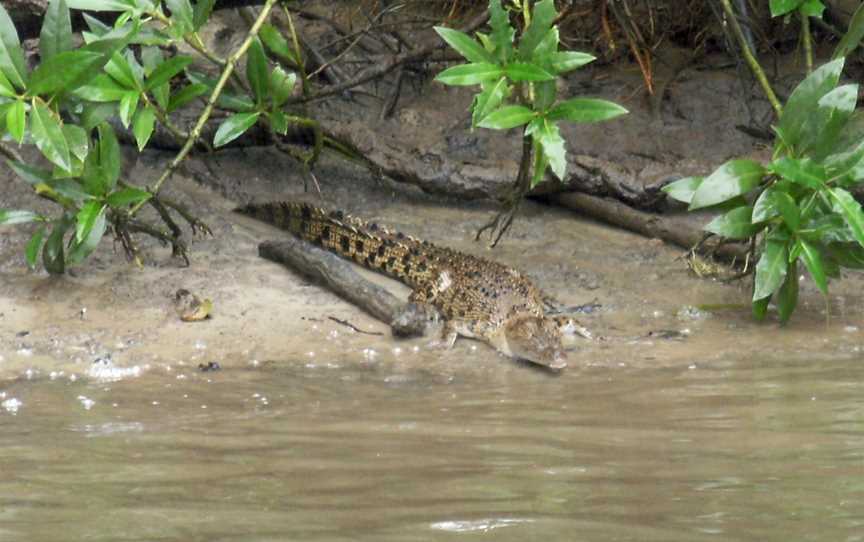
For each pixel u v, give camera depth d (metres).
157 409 9.04
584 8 15.23
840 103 10.11
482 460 7.61
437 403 9.25
